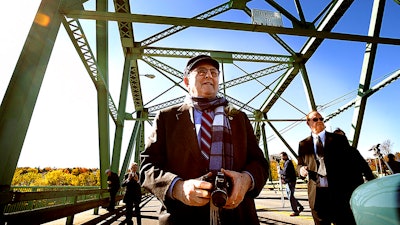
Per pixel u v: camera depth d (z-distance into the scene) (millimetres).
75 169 95438
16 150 4414
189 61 1626
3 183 4062
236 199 1036
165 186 1145
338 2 12094
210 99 1486
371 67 12891
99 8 9484
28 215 3572
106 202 9297
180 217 1207
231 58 17344
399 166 7125
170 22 8016
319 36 9586
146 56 15812
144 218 9602
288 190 7184
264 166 1418
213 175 1091
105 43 10281
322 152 3254
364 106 13172
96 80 10094
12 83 4676
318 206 3172
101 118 10383
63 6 6570
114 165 12883
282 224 6352
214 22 8453
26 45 5004
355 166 3156
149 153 1398
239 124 1459
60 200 5602
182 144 1347
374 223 458
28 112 4746
